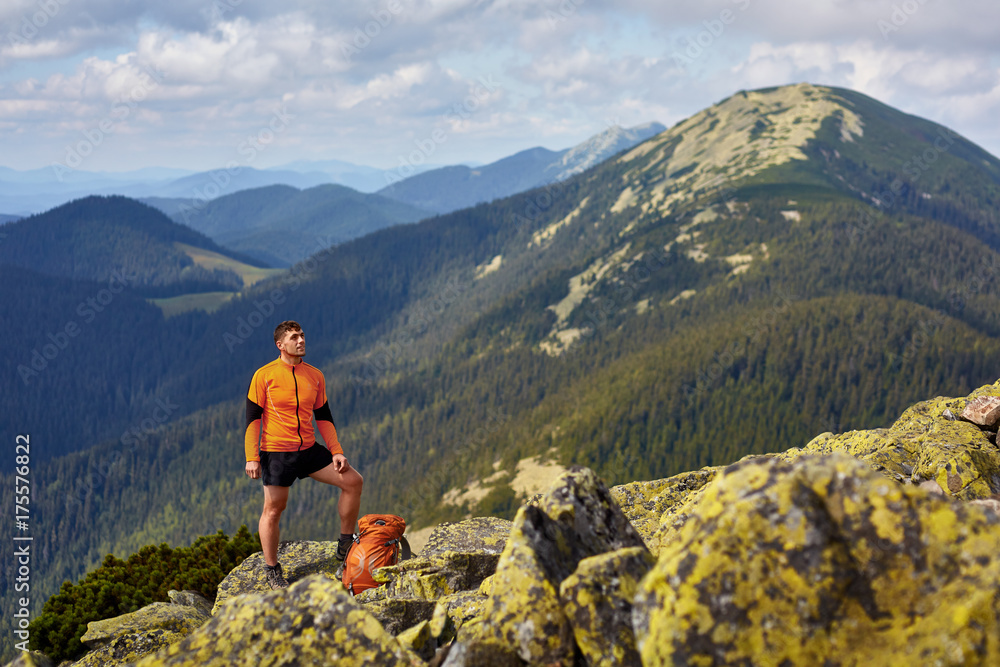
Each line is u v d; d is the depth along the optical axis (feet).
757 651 8.43
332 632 10.94
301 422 21.36
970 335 542.57
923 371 515.91
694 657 8.61
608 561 11.28
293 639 10.94
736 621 8.66
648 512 23.56
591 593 10.75
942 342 537.24
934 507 9.02
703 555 9.23
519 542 12.06
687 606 8.91
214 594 29.01
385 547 21.58
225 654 10.88
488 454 565.94
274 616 11.27
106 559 32.76
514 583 11.49
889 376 525.34
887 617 8.38
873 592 8.63
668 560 9.61
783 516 9.23
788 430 510.58
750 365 560.20
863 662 7.98
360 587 20.76
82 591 27.43
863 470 9.62
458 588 18.90
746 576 8.90
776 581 8.81
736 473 10.21
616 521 13.80
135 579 30.60
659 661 8.80
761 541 9.11
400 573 20.02
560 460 515.09
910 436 20.98
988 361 516.73
